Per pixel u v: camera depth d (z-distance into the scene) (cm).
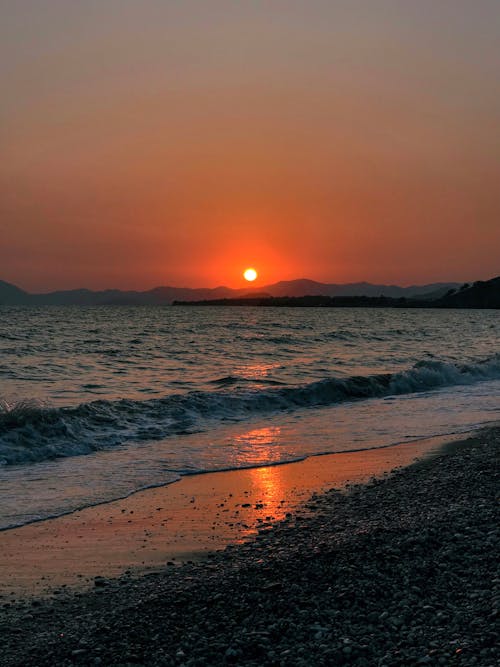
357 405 2136
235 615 600
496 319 13100
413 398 2303
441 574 667
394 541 770
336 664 509
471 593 616
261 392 2164
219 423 1759
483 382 2783
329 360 3756
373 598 621
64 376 2848
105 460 1309
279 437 1575
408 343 5362
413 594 623
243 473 1220
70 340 5206
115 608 634
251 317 13425
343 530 845
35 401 1914
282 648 538
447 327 8800
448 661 491
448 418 1864
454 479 1101
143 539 848
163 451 1399
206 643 550
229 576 693
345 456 1366
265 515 951
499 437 1539
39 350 4184
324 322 10556
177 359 3784
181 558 779
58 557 785
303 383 2644
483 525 815
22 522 914
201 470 1235
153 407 1847
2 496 1041
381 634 551
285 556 743
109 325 8275
